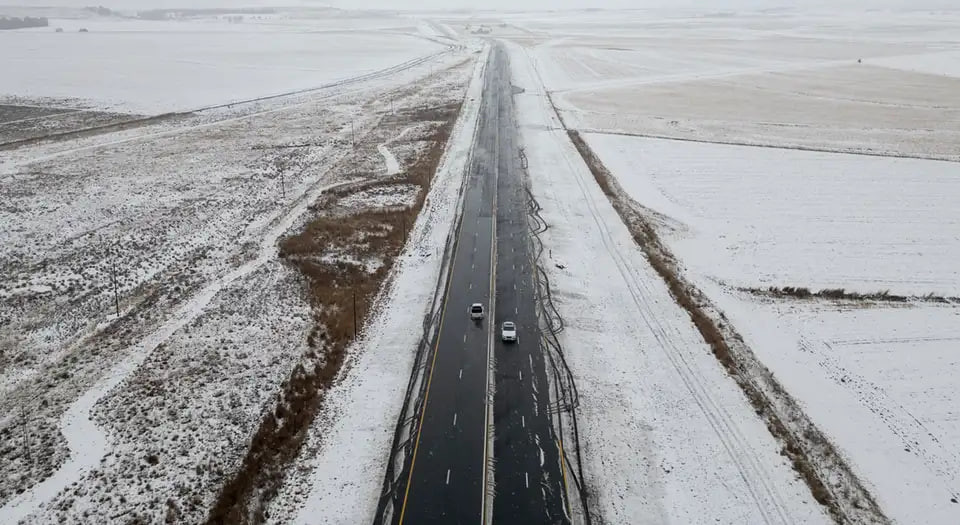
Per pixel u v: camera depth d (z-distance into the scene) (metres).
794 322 38.97
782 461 27.19
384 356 34.06
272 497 24.55
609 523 23.52
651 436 28.36
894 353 35.81
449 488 24.89
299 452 27.00
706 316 39.25
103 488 24.66
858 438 29.03
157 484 24.95
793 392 32.22
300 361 33.44
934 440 29.03
